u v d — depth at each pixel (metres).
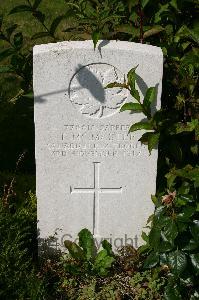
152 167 2.28
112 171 2.28
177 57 2.27
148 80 2.14
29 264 2.25
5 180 2.64
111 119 2.19
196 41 2.20
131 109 2.12
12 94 3.29
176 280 2.18
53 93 2.14
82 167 2.26
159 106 2.18
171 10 2.33
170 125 2.20
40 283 2.12
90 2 2.52
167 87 2.34
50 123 2.18
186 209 2.10
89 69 2.11
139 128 2.15
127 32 2.28
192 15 2.35
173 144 2.26
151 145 2.14
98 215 2.35
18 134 3.05
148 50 2.10
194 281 2.17
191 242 2.12
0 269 2.12
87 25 2.45
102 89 2.14
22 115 3.17
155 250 2.15
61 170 2.26
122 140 2.23
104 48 2.08
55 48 2.08
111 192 2.31
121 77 2.13
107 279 2.30
